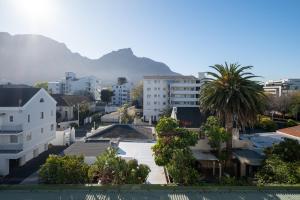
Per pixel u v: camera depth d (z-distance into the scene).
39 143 43.53
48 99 47.22
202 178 30.34
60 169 24.31
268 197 21.11
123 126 50.91
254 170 31.91
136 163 26.59
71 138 54.03
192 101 103.38
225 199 20.77
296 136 37.84
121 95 157.75
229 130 33.12
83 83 156.88
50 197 20.78
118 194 21.48
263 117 70.12
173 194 21.62
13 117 37.16
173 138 29.19
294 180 24.73
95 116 99.00
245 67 32.69
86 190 22.14
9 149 36.78
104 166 24.39
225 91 32.06
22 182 31.62
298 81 154.00
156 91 105.62
